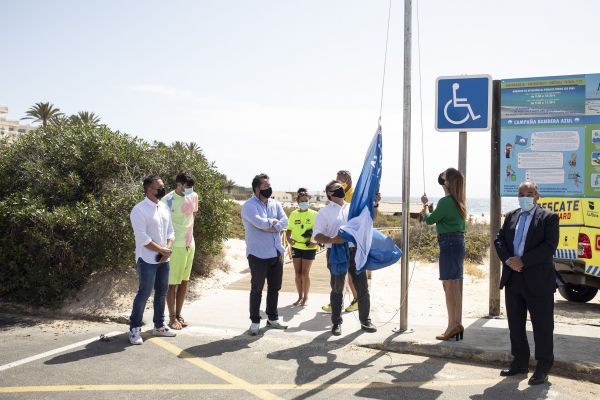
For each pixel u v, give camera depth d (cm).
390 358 571
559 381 499
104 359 552
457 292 595
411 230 1664
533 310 493
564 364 520
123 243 802
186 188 671
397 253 661
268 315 687
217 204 988
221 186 1048
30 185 856
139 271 611
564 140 716
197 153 1073
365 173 650
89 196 825
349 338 629
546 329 489
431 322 699
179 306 688
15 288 782
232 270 1112
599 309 870
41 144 912
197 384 487
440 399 454
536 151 728
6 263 769
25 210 756
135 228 607
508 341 594
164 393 464
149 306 770
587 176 708
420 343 590
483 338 607
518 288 504
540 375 490
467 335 621
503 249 508
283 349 596
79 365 532
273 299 684
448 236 591
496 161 748
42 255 759
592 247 814
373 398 457
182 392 467
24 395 454
